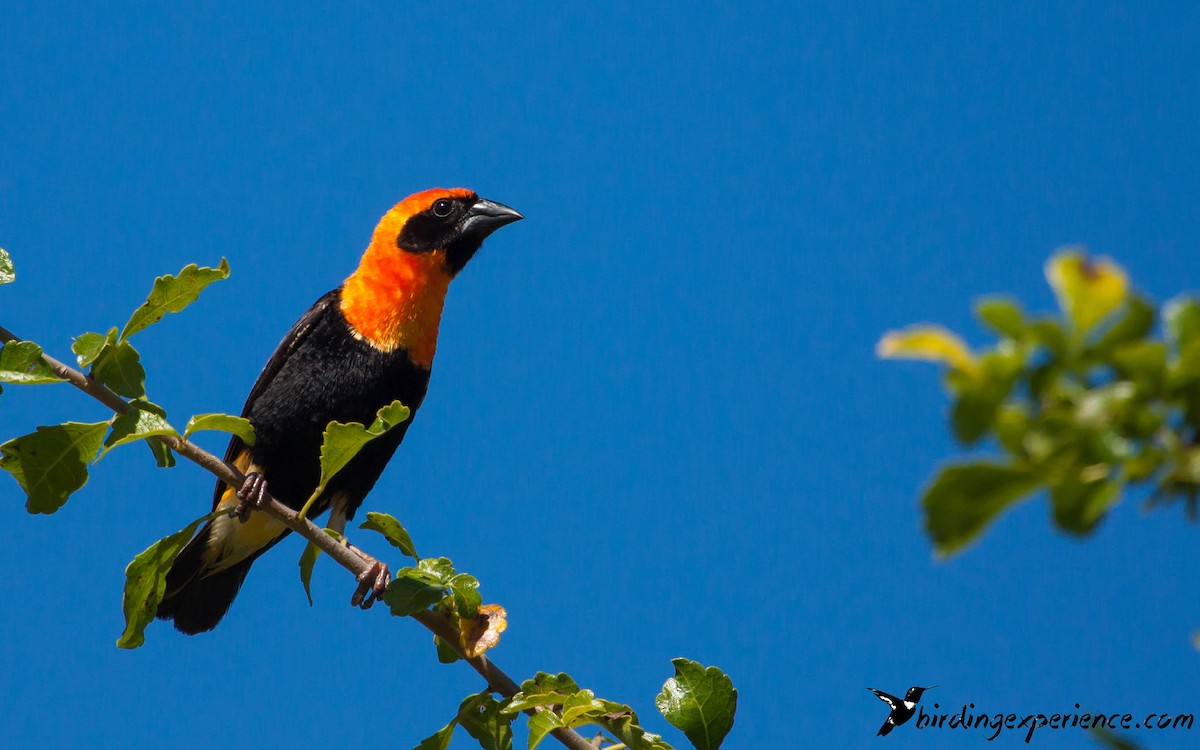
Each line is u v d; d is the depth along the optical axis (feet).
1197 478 9.71
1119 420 9.92
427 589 30.01
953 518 9.87
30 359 29.07
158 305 30.04
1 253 29.86
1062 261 9.55
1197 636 11.27
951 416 10.01
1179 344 9.77
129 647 31.48
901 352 10.03
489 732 29.48
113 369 29.78
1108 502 9.88
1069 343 9.73
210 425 30.12
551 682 28.32
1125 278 9.42
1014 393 9.93
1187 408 9.90
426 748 29.30
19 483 28.96
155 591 31.76
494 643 29.86
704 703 27.76
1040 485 9.87
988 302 9.89
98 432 29.17
